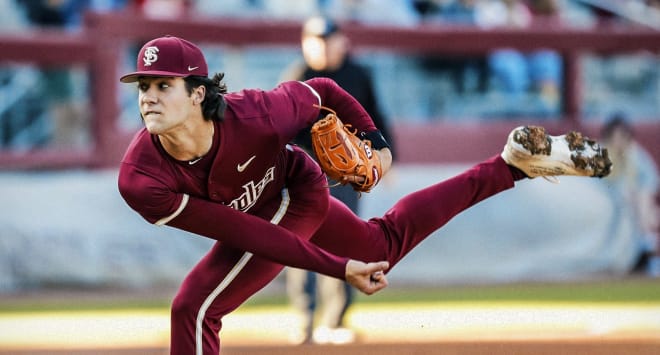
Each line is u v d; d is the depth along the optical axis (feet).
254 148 50.88
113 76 154.51
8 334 93.35
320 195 55.47
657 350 74.79
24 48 153.58
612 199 152.25
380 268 49.65
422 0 176.04
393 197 139.13
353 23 163.73
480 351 75.05
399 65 172.76
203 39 158.30
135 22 154.71
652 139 174.60
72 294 132.46
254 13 170.30
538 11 183.21
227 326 99.55
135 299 125.90
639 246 153.28
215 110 48.57
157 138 49.32
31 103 160.76
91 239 135.64
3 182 136.46
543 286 135.44
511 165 59.16
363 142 54.70
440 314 106.01
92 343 86.12
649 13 184.24
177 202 49.47
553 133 173.47
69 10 168.35
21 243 134.62
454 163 167.12
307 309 88.53
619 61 181.37
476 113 176.55
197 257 137.59
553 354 73.05
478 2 179.11
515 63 176.76
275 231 49.73
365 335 89.92
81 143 162.71
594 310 107.76
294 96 53.52
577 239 148.77
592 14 187.32
